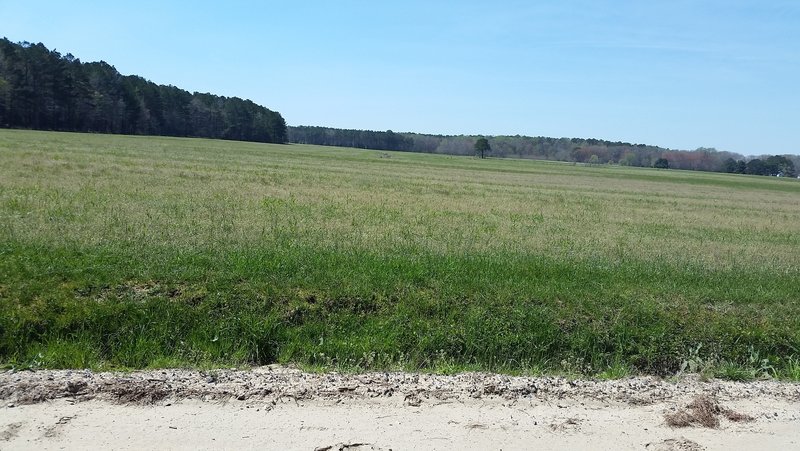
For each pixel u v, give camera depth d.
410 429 4.46
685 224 26.44
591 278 10.23
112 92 116.00
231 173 34.44
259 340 6.93
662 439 4.57
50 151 41.19
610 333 7.79
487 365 7.05
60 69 101.00
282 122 162.12
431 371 6.33
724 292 9.98
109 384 4.90
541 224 21.22
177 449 3.95
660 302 9.06
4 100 91.62
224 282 7.99
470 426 4.59
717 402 5.42
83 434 4.09
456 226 18.25
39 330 6.54
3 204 14.93
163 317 6.91
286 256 9.71
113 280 7.77
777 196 61.56
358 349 6.84
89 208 15.18
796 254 18.16
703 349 7.77
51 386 4.79
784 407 5.43
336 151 115.31
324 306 7.82
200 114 141.00
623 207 33.62
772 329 8.16
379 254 11.04
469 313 7.88
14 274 7.63
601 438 4.53
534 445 4.34
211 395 4.84
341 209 20.50
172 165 37.19
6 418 4.28
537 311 8.05
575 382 5.80
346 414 4.66
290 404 4.79
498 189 40.50
